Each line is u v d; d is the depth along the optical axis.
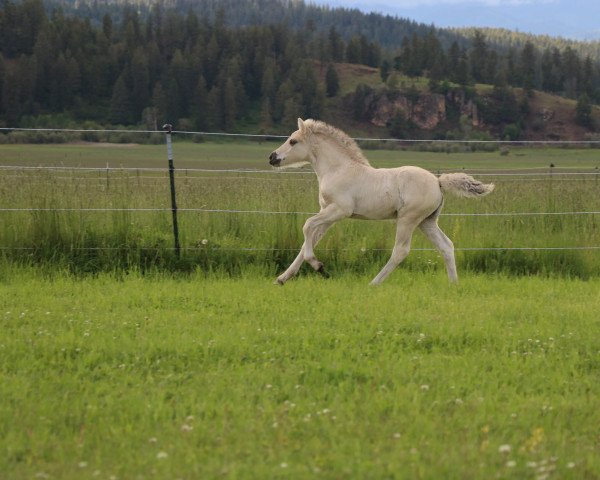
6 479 5.53
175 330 9.40
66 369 7.93
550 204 16.28
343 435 6.31
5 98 96.06
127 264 13.81
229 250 14.12
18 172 15.41
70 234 13.89
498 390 7.47
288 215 14.73
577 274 14.44
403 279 13.41
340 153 13.20
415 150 56.09
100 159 45.75
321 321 9.95
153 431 6.36
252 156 52.12
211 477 5.51
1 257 13.62
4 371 7.73
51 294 11.62
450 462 5.77
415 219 12.98
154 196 15.48
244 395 7.19
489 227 15.64
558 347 8.98
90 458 5.91
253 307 10.73
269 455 5.92
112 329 9.40
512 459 5.92
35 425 6.43
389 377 7.75
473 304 11.16
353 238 15.04
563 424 6.67
